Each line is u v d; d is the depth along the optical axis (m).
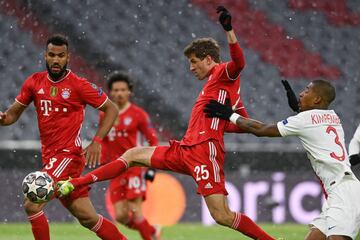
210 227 48.75
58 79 25.73
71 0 73.31
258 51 73.69
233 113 24.31
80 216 26.08
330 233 22.69
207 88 25.36
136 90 67.94
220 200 24.88
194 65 25.75
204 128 25.02
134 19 73.75
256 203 51.84
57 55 25.19
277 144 61.62
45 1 72.25
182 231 45.91
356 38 75.44
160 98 67.50
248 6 76.94
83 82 25.92
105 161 39.62
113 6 74.12
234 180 52.00
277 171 52.03
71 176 25.91
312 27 75.88
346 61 73.69
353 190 22.98
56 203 50.91
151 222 51.00
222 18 24.08
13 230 44.59
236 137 61.91
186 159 25.20
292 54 73.69
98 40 71.50
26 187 24.05
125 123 39.16
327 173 23.36
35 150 51.31
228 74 25.00
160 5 75.44
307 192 51.78
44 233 25.81
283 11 77.00
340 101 69.69
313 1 77.81
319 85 24.08
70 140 25.84
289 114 68.00
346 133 66.62
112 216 50.34
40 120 25.92
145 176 37.34
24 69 68.69
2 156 51.12
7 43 70.00
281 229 46.12
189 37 73.62
